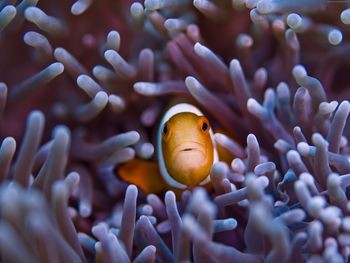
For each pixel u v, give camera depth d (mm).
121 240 182
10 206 147
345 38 226
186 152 196
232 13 225
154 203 200
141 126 229
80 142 223
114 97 217
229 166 211
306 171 188
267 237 172
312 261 167
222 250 165
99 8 225
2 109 212
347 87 231
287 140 205
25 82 212
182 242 167
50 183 169
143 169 213
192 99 225
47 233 153
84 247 189
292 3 214
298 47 217
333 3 219
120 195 221
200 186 203
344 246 171
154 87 218
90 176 220
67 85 227
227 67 222
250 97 213
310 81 201
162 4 218
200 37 226
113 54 213
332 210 167
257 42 230
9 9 205
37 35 213
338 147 193
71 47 228
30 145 174
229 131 221
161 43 233
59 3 222
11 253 148
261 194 162
